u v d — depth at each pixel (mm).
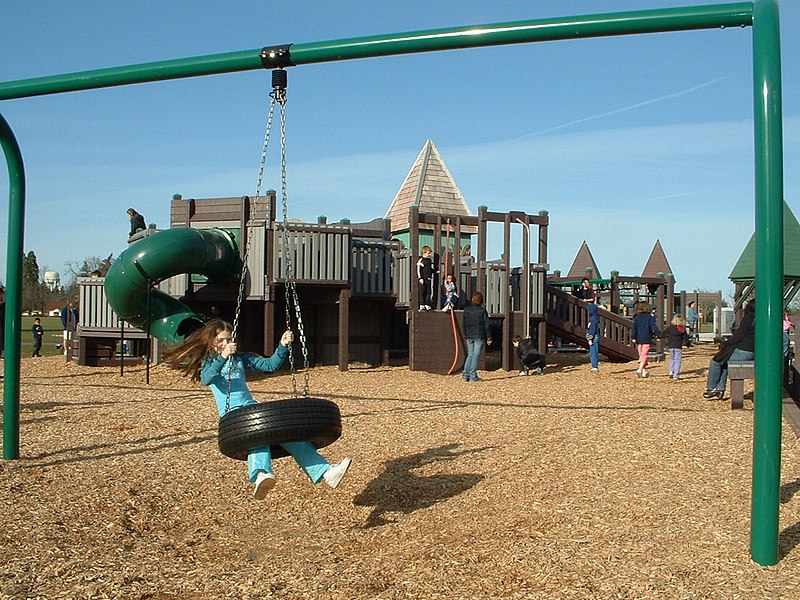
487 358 23625
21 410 11461
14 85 7320
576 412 11422
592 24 5844
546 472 7699
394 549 5832
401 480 7676
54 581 4965
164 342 15984
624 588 4746
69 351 22203
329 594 4805
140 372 17766
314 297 18516
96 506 6680
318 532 6359
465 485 7434
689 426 9914
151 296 16188
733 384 11680
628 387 15602
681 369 20094
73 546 5680
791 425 9766
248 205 17734
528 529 6051
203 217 18469
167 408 11750
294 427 5641
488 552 5520
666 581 4832
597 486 7129
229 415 5719
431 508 6828
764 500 5121
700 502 6477
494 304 20109
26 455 8273
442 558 5438
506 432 9797
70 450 8625
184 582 5016
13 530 5914
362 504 7043
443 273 20625
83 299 19781
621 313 33562
